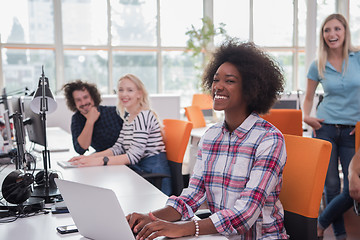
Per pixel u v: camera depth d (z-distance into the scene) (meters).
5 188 1.45
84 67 7.98
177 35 8.38
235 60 1.42
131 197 1.69
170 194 2.58
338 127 2.85
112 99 6.21
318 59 2.96
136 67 8.27
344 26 2.82
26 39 7.53
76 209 1.20
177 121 2.70
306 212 1.46
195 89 8.55
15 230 1.31
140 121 2.60
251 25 8.66
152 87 8.41
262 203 1.30
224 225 1.25
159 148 2.64
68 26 7.80
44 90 1.89
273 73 1.46
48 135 3.99
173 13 8.32
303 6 8.84
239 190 1.37
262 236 1.36
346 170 2.85
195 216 1.46
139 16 8.16
